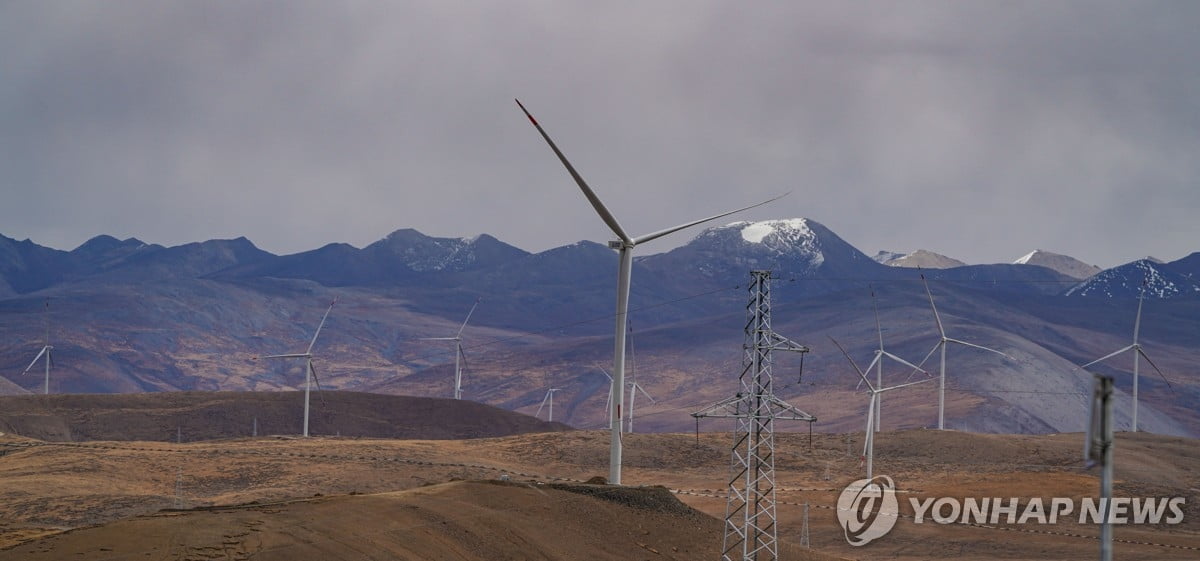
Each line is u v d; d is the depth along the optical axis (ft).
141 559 254.06
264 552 270.46
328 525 298.35
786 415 335.26
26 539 320.09
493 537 322.96
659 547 354.33
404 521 316.19
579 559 328.08
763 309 334.03
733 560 359.05
